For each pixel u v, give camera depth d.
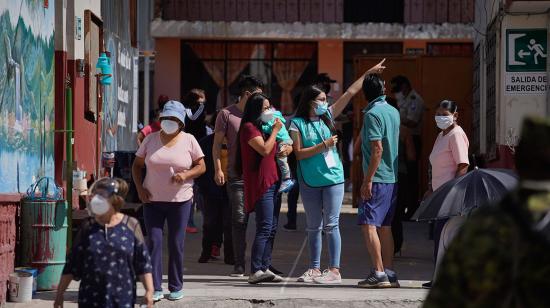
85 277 9.43
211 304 12.92
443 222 13.29
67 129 15.52
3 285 12.70
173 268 12.92
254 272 14.38
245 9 37.78
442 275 5.58
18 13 13.91
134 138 26.20
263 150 14.09
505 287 5.44
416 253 18.72
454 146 14.00
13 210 13.35
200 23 37.50
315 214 14.50
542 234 5.45
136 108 26.39
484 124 22.05
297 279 14.87
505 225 5.48
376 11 38.09
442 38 37.44
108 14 21.62
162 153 12.73
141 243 9.57
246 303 12.98
